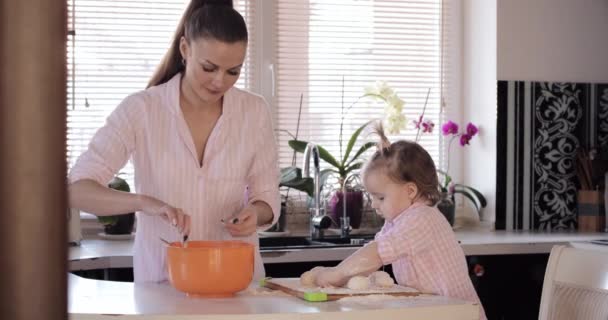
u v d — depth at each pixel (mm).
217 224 1914
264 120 1987
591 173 3496
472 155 3641
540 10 3527
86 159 1812
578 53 3588
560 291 1789
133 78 3309
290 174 3213
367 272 1702
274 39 3486
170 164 1867
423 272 1765
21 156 220
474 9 3621
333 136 3564
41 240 222
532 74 3521
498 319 3008
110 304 1437
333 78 3562
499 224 3471
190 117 1904
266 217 1944
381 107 3592
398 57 3646
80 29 3248
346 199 3270
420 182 1879
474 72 3623
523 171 3502
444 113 3699
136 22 3305
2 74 219
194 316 1310
